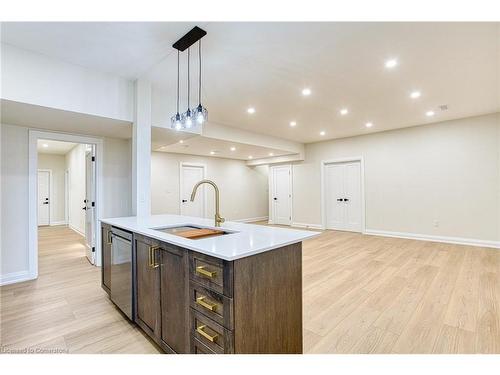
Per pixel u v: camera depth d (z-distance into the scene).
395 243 5.26
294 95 3.77
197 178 7.75
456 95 3.78
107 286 2.74
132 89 3.26
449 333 2.07
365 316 2.36
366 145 6.33
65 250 5.00
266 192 9.81
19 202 3.36
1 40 2.36
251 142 5.96
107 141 4.13
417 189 5.57
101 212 4.03
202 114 2.54
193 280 1.54
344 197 6.83
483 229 4.84
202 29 2.21
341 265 3.84
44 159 8.52
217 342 1.39
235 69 2.98
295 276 1.71
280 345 1.58
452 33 2.30
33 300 2.75
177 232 2.21
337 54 2.65
